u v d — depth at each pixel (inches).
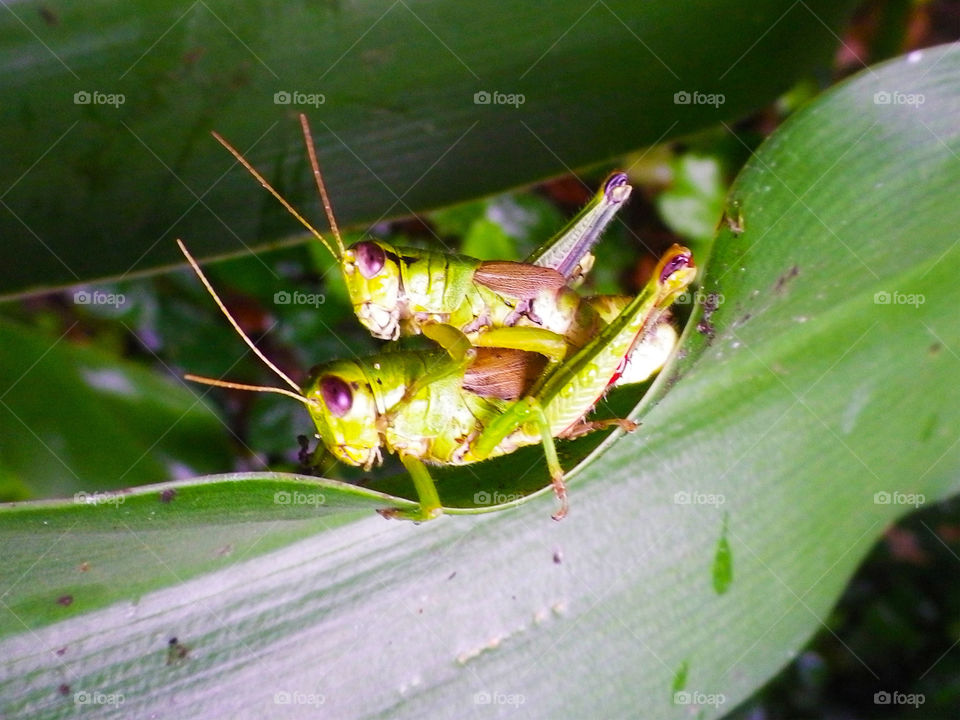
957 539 7.2
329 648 4.1
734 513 4.3
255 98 4.5
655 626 4.3
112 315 6.7
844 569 4.5
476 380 4.5
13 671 4.0
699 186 7.4
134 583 4.0
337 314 6.8
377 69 4.5
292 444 6.6
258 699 4.1
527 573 4.2
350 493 3.8
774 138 4.1
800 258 4.1
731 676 4.3
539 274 4.7
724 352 4.3
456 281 4.7
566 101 4.7
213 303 6.8
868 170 4.2
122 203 4.6
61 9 4.2
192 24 4.3
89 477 5.6
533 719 4.2
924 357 4.5
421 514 3.9
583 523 4.3
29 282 4.8
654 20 4.6
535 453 4.4
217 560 4.1
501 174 4.9
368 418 4.4
